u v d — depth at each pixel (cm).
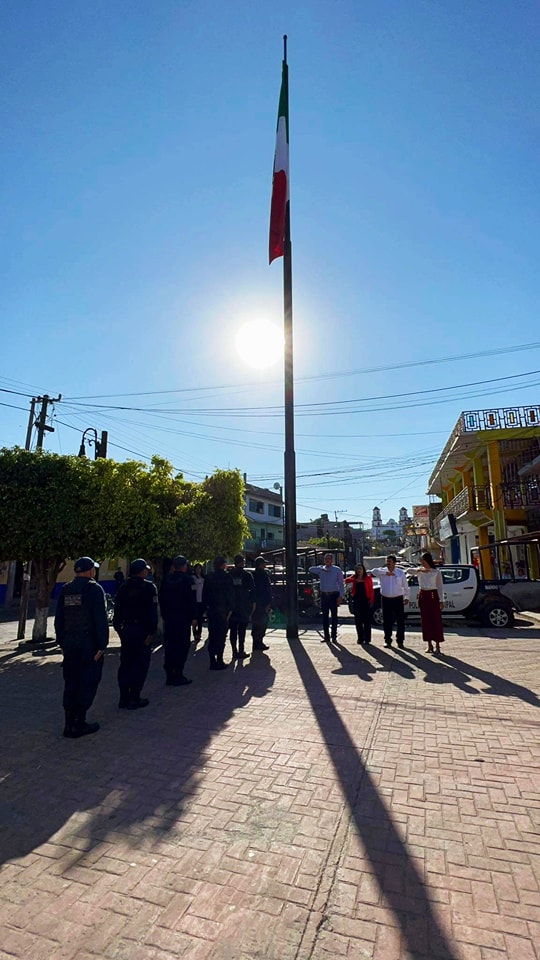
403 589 946
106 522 1070
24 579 1347
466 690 624
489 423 2112
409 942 225
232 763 421
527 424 2081
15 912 248
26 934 233
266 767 411
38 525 1031
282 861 286
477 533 2741
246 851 296
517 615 1472
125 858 292
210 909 248
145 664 598
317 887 263
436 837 308
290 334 1053
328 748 448
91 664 507
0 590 2488
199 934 232
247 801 356
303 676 714
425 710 548
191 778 395
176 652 690
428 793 363
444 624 1323
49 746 473
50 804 358
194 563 1157
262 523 4428
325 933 231
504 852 292
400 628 941
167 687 683
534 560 2120
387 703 575
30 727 532
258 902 253
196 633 1086
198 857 291
